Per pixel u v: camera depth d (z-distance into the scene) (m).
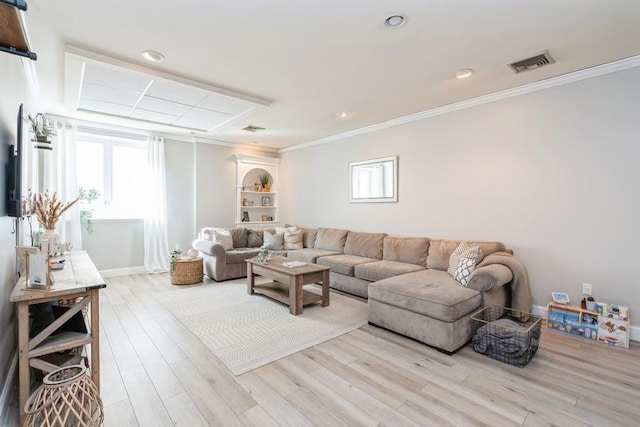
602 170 2.94
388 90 3.52
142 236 5.47
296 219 6.72
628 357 2.51
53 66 2.92
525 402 1.94
